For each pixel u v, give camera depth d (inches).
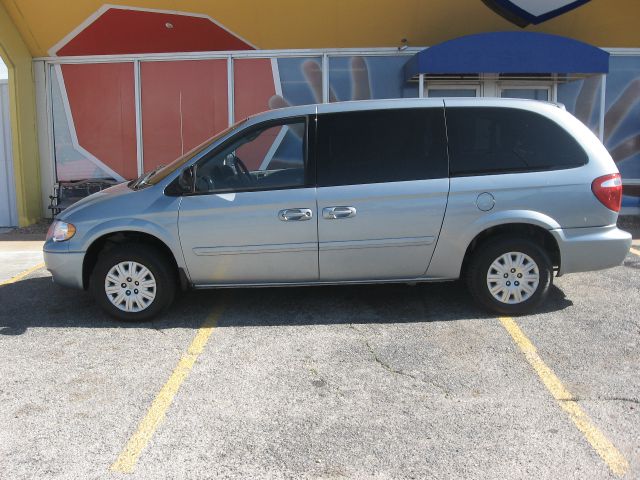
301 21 374.0
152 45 390.0
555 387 153.2
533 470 118.7
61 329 199.9
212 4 364.8
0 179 414.6
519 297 200.4
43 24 375.9
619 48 389.4
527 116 198.4
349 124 199.5
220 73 394.6
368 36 381.1
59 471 120.3
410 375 161.2
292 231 194.9
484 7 365.7
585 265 197.2
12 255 315.6
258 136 200.1
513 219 193.2
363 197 193.5
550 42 330.6
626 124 400.8
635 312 207.2
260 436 132.5
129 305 202.5
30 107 397.4
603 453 124.0
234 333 193.5
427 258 197.8
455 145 197.0
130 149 404.5
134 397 151.1
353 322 201.3
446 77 381.1
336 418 139.7
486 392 151.2
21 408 146.0
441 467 120.2
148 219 196.2
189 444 129.6
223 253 196.7
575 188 193.5
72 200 400.5
